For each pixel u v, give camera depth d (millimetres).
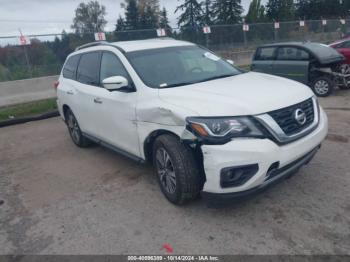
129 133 4012
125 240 3121
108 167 5000
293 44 8844
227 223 3215
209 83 3730
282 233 2982
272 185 3059
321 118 3557
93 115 4840
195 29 16000
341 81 8578
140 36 13602
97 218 3555
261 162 2818
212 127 2900
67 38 11570
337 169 4125
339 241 2807
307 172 4102
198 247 2914
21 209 3951
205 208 3504
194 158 3238
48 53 11195
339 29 26188
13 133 7773
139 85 3801
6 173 5227
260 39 19672
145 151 3857
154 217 3443
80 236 3258
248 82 3688
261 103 3012
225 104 3006
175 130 3240
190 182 3240
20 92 10445
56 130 7680
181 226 3240
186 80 3943
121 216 3541
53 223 3551
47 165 5395
